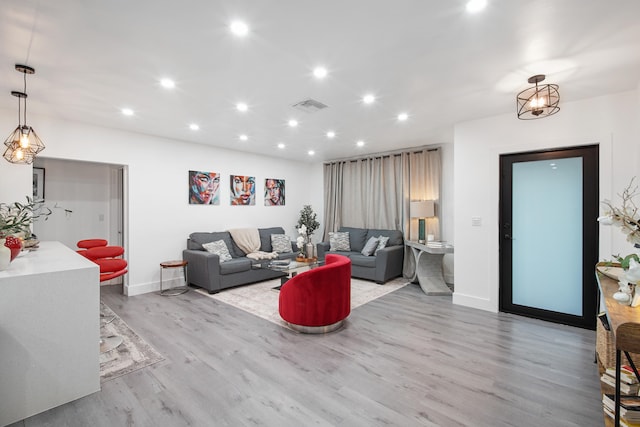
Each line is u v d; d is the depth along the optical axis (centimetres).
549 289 342
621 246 294
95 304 210
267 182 637
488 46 209
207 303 404
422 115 364
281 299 322
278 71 248
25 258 242
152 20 180
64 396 197
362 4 166
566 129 320
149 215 462
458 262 398
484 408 190
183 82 268
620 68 241
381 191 604
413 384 217
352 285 503
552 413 185
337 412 187
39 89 280
